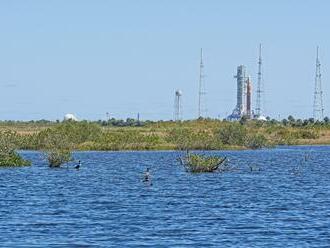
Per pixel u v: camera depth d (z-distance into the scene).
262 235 58.00
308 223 64.25
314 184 108.06
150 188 99.94
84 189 98.56
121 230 60.47
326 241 55.16
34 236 57.50
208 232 59.47
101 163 162.25
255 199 85.50
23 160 145.50
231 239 56.22
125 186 103.31
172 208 76.00
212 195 90.19
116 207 76.81
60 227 62.06
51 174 126.25
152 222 65.12
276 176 124.75
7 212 72.31
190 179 115.94
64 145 194.12
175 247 53.00
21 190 96.81
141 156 195.00
